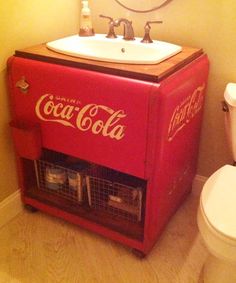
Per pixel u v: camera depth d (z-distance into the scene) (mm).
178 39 1723
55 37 1780
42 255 1589
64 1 1766
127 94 1242
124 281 1466
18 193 1823
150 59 1340
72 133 1457
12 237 1688
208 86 1741
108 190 1635
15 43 1552
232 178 1394
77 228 1754
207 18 1603
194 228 1764
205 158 1925
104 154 1420
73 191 1733
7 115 1628
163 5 1674
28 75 1438
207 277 1418
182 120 1462
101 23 1907
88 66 1327
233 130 1521
